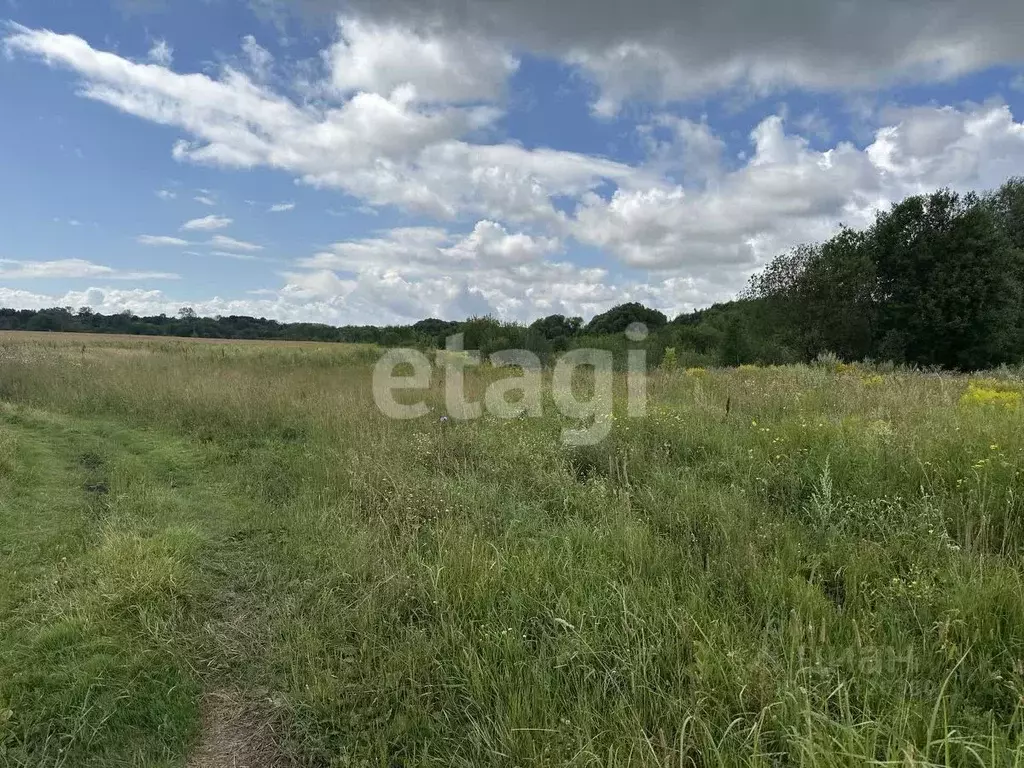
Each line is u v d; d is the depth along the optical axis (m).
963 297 22.81
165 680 2.79
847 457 4.53
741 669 2.29
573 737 2.19
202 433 8.16
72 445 7.43
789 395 8.07
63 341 35.75
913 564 3.09
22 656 2.88
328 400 9.59
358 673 2.78
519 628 2.93
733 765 1.95
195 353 25.34
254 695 2.74
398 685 2.67
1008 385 9.51
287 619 3.27
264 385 11.34
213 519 4.91
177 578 3.63
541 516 4.40
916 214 24.72
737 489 4.37
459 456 6.22
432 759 2.25
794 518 3.96
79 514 4.85
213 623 3.30
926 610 2.64
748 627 2.68
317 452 6.78
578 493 4.75
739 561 3.25
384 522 4.43
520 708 2.32
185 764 2.33
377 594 3.39
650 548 3.52
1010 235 31.83
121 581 3.48
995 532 3.44
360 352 26.84
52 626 3.09
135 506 5.03
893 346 23.67
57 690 2.66
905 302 24.66
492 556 3.67
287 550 4.23
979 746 1.78
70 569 3.74
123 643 3.00
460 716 2.47
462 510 4.58
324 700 2.60
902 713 1.97
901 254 24.72
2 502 4.93
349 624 3.19
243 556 4.20
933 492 3.88
